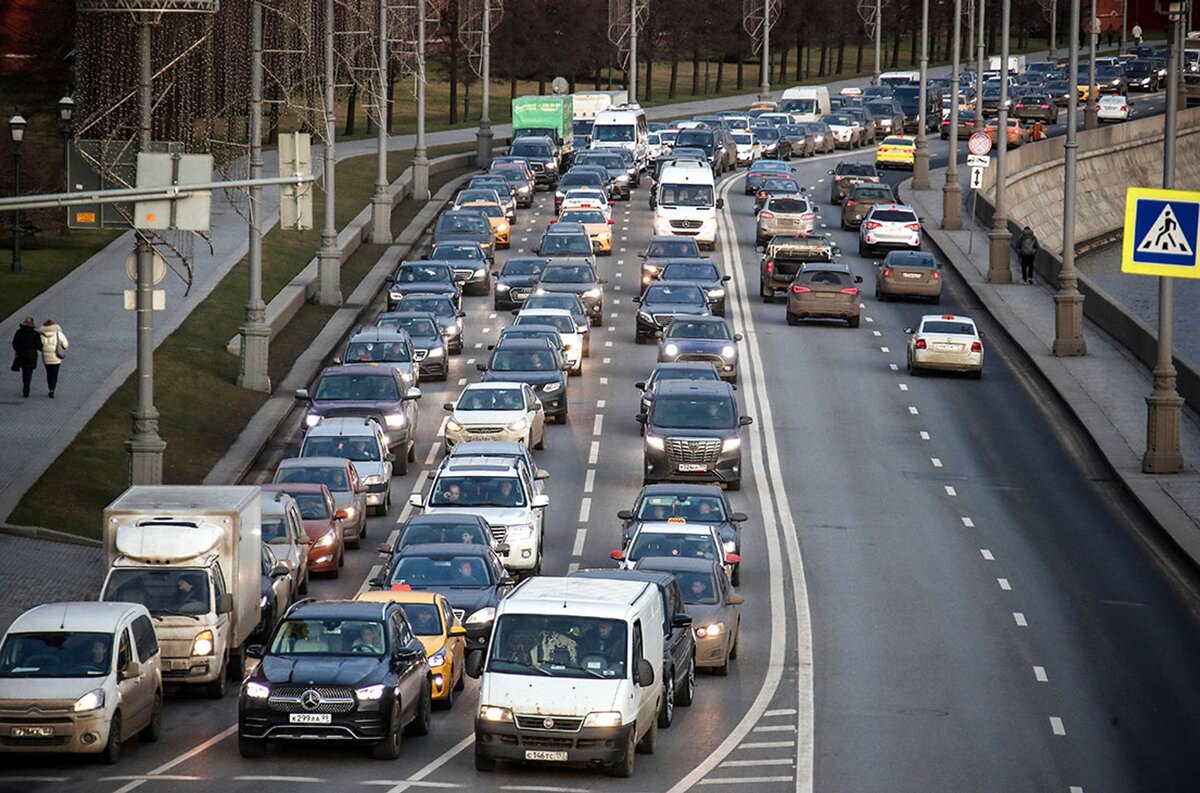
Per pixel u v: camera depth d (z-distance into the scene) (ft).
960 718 339.36
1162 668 376.07
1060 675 369.91
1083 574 451.12
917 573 451.53
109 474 516.73
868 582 443.73
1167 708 348.38
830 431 605.31
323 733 297.74
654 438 531.09
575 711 290.35
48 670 296.30
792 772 302.45
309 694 297.33
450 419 561.02
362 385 566.36
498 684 293.64
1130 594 433.89
